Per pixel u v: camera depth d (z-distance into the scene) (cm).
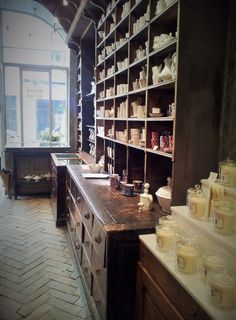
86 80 509
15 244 335
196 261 121
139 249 163
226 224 119
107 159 341
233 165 137
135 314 165
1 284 255
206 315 99
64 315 218
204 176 184
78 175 308
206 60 176
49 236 361
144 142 226
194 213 139
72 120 581
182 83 173
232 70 175
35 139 685
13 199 519
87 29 433
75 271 279
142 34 237
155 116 210
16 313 218
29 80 659
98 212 189
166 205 187
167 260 132
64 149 546
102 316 178
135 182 241
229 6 175
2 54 617
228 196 130
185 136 178
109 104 345
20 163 541
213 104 180
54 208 421
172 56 193
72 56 566
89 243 218
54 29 591
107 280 164
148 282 145
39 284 256
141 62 235
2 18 606
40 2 452
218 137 184
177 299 119
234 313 97
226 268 109
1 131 638
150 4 210
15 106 662
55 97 682
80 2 368
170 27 215
